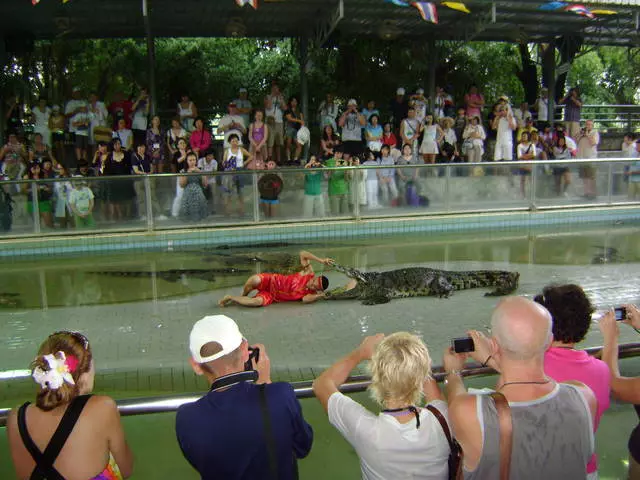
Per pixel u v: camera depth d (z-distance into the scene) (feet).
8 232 33.40
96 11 41.42
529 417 6.98
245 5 40.81
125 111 45.03
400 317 21.21
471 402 7.06
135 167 37.60
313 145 50.42
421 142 44.80
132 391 16.26
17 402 15.83
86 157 43.62
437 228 38.29
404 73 55.21
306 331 19.97
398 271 24.21
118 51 56.54
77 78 55.16
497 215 39.11
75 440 7.17
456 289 24.43
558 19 47.16
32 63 49.47
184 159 38.58
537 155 47.32
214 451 7.15
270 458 7.20
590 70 78.95
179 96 57.31
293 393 7.62
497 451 6.87
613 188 40.98
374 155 43.11
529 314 7.20
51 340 7.46
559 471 7.00
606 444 12.41
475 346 8.23
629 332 19.29
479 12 44.60
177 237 35.04
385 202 37.88
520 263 29.43
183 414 7.38
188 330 20.40
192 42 57.52
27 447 7.17
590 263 29.25
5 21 43.29
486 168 38.68
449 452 7.38
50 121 42.80
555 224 40.11
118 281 27.27
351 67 54.80
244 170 35.65
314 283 22.95
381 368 7.40
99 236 34.09
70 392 7.19
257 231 36.06
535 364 7.25
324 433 13.44
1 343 19.67
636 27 44.06
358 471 12.09
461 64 59.93
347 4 41.27
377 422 7.41
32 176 36.37
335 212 37.37
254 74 59.67
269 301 23.03
